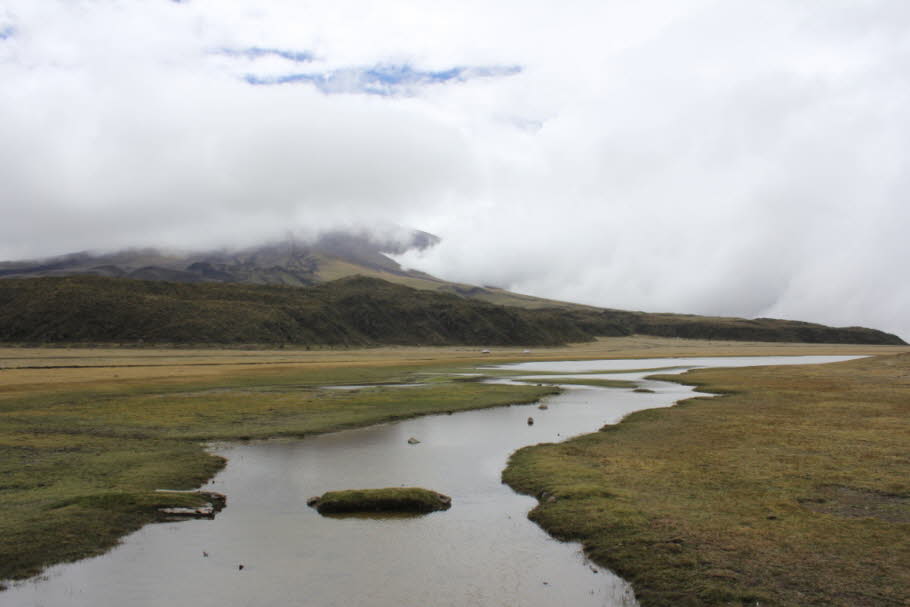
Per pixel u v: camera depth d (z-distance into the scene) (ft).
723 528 68.54
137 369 329.93
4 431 139.85
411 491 84.69
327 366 390.83
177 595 55.16
